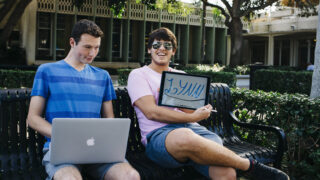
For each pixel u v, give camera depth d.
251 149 3.73
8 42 24.73
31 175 2.85
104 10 27.92
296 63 30.39
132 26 30.41
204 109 3.18
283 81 13.85
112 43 29.55
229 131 4.23
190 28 33.50
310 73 13.01
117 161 2.68
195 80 3.26
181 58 32.53
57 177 2.43
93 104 2.94
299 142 4.06
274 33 28.42
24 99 3.08
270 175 2.95
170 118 3.09
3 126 2.97
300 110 3.97
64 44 27.59
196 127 3.30
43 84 2.80
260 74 14.74
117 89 3.60
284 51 31.62
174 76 3.23
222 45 34.25
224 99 4.30
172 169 3.11
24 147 3.06
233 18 24.11
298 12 27.94
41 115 2.82
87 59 2.87
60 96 2.81
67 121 2.43
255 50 34.22
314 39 28.09
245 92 4.73
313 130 3.88
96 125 2.52
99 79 3.04
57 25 27.20
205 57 33.72
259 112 4.55
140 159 3.30
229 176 2.84
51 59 26.53
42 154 3.10
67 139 2.48
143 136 3.27
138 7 29.22
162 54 3.39
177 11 26.62
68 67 2.88
